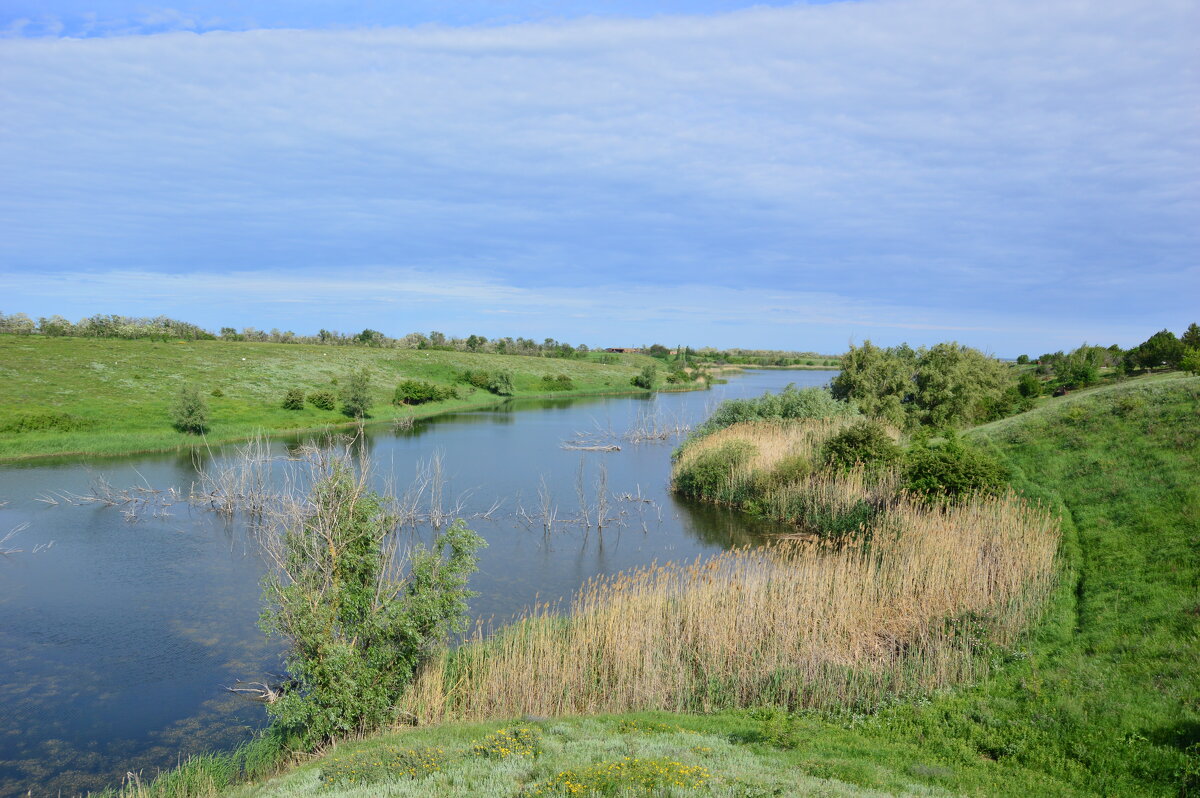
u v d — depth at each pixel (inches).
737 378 6309.1
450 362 4734.3
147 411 2443.4
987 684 581.9
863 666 604.1
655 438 2527.1
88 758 582.9
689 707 609.3
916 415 2047.2
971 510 957.2
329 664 567.8
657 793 369.7
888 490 1184.2
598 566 1085.1
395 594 644.7
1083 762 457.7
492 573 1048.8
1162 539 781.3
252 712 661.3
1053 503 985.5
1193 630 582.2
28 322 4414.4
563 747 473.4
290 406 2827.3
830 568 802.2
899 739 511.5
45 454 1967.3
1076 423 1251.8
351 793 392.2
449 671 676.7
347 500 615.8
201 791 510.9
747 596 717.9
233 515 1375.5
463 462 1991.9
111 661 761.6
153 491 1524.4
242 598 946.1
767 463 1510.8
